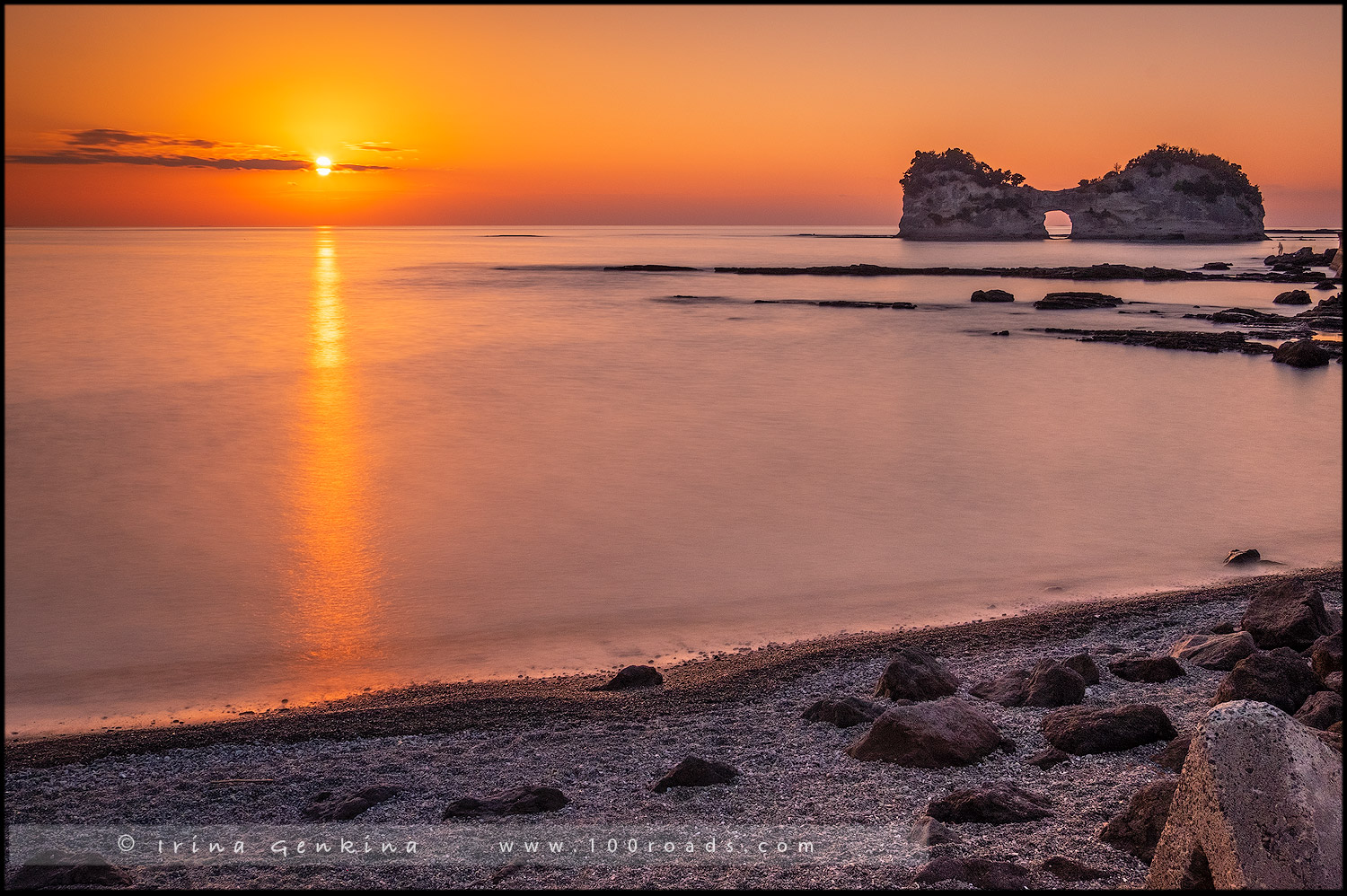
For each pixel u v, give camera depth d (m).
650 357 46.12
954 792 6.85
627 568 16.17
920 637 12.35
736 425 29.86
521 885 5.92
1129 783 7.14
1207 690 9.42
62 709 10.83
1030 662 10.98
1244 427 29.14
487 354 47.47
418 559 16.77
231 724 9.84
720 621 13.64
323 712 10.31
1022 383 38.19
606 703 10.09
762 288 91.50
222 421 30.67
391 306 73.94
